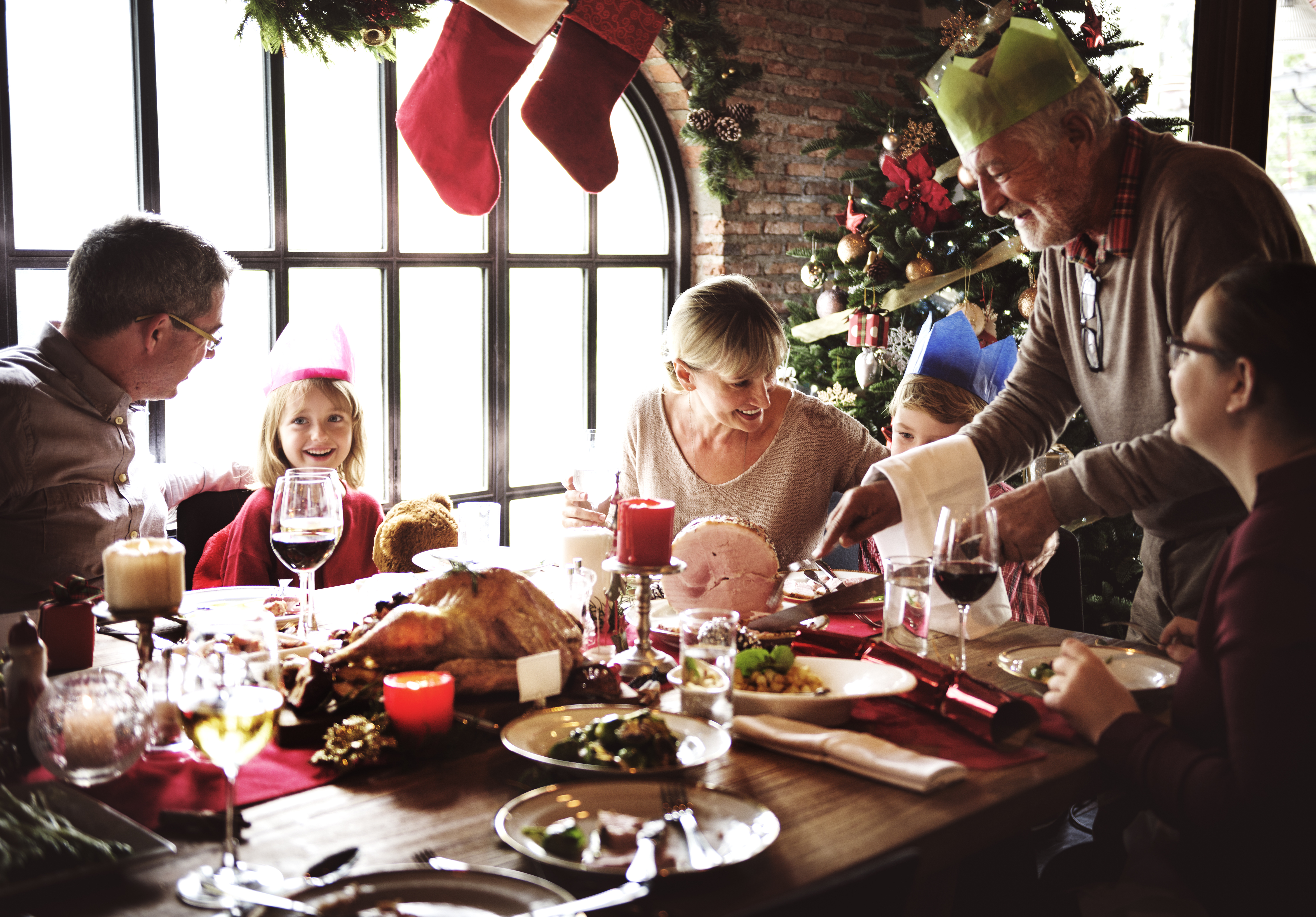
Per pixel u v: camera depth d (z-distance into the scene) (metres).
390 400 3.63
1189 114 3.90
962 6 3.47
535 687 1.33
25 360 2.06
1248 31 3.78
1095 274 1.86
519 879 0.88
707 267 4.25
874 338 3.58
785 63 4.29
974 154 1.76
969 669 1.51
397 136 3.54
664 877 0.91
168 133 3.09
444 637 1.31
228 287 2.15
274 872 0.94
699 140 3.95
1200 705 1.19
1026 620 2.09
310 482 1.55
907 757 1.15
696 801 1.05
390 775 1.16
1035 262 3.46
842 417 2.29
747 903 0.90
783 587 1.76
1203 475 1.54
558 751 1.14
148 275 2.02
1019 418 2.02
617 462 2.45
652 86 4.09
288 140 3.33
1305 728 1.00
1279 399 1.09
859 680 1.36
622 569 1.39
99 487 2.13
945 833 1.04
